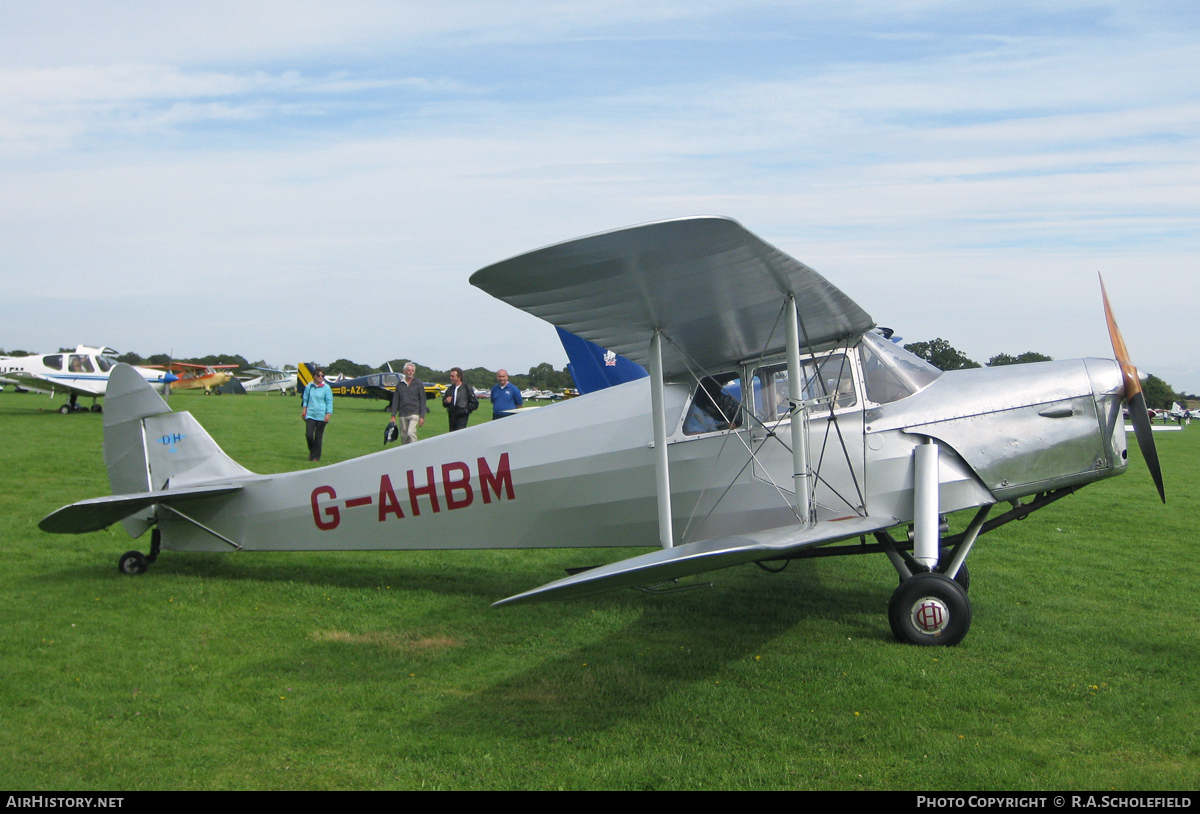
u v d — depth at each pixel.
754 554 4.26
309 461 14.63
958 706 4.12
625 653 4.96
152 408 7.15
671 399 5.93
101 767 3.45
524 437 6.23
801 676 4.54
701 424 5.85
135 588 6.36
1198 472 15.69
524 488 6.20
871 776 3.39
